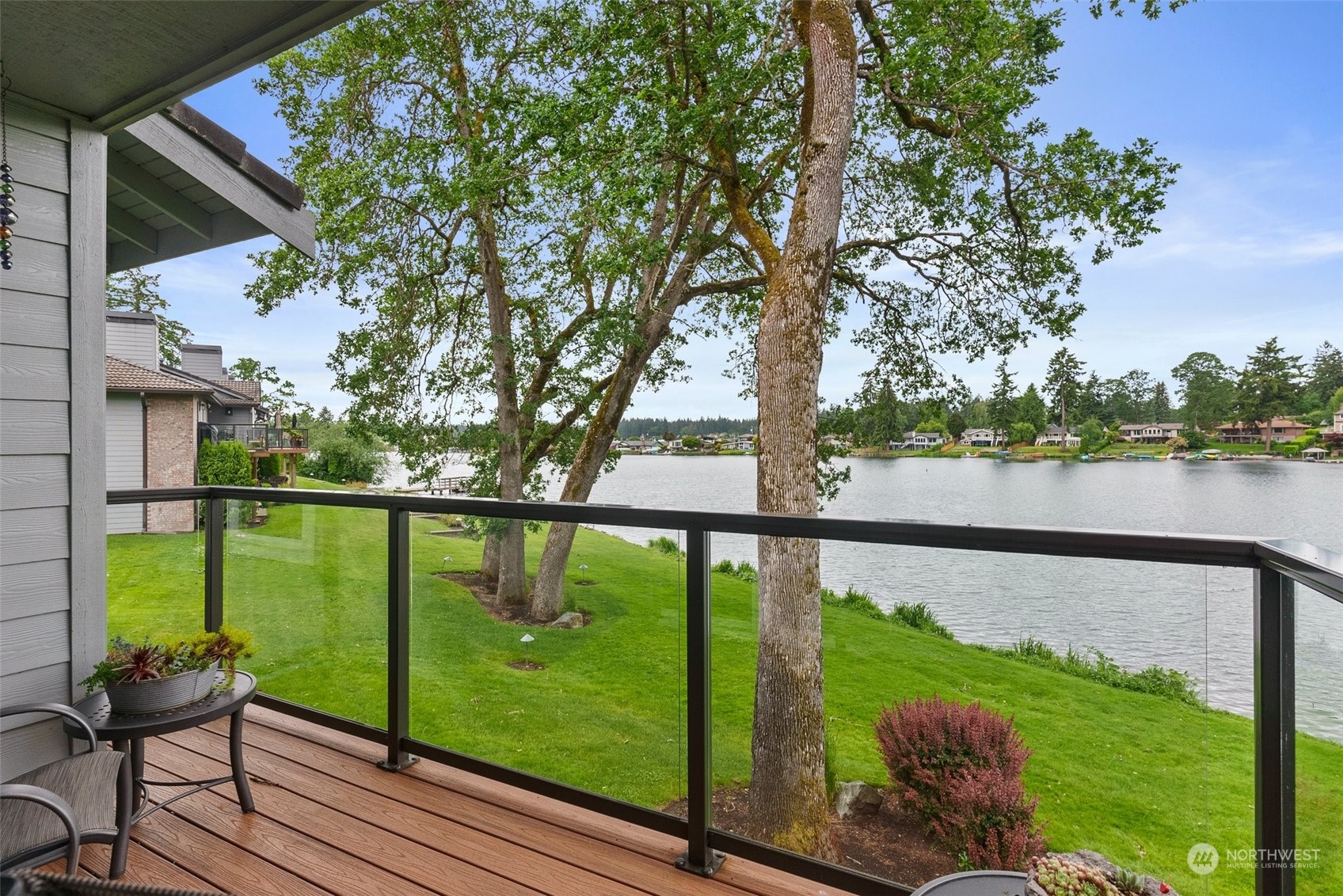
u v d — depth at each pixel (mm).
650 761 2299
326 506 3008
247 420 23531
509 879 2055
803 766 2094
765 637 2164
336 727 2996
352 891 1993
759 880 2068
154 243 3330
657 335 12414
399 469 12938
